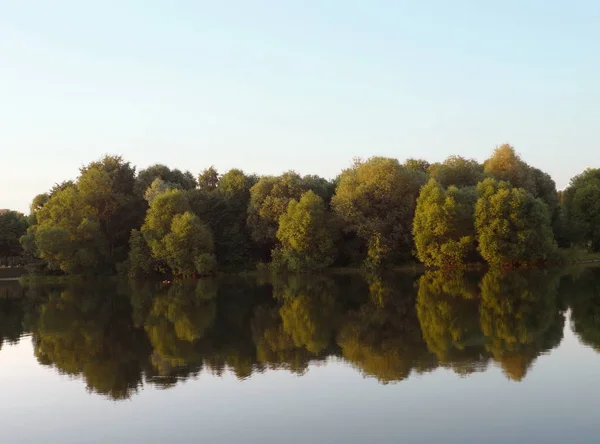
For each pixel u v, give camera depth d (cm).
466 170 9162
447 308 4578
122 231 9650
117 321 4653
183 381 2681
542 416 2027
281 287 6881
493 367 2689
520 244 7431
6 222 11938
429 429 1944
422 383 2472
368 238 8219
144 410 2283
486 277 6925
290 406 2245
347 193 8388
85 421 2194
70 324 4597
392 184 8412
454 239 7756
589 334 3350
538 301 4725
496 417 2030
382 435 1909
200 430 2036
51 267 8850
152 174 10119
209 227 8975
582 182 10181
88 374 2906
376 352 3109
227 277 8500
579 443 1794
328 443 1862
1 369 3086
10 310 5666
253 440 1917
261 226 8994
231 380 2659
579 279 6222
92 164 9888
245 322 4341
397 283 6750
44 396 2545
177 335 3894
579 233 9181
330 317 4416
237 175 9912
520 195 7531
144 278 8781
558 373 2550
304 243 8188
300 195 8900
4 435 2083
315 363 2923
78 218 8894
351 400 2283
